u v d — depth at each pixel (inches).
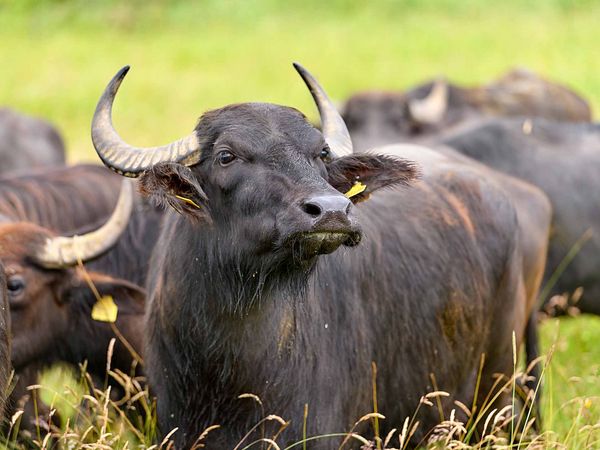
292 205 783.7
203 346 856.3
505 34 3998.5
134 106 3041.3
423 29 4175.7
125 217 1109.1
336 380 879.7
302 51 3895.2
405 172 880.9
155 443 957.8
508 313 1075.3
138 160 850.8
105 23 4439.0
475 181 1073.5
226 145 824.9
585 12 4308.6
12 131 2076.8
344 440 877.2
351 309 898.7
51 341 1107.3
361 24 4343.0
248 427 858.8
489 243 1048.2
